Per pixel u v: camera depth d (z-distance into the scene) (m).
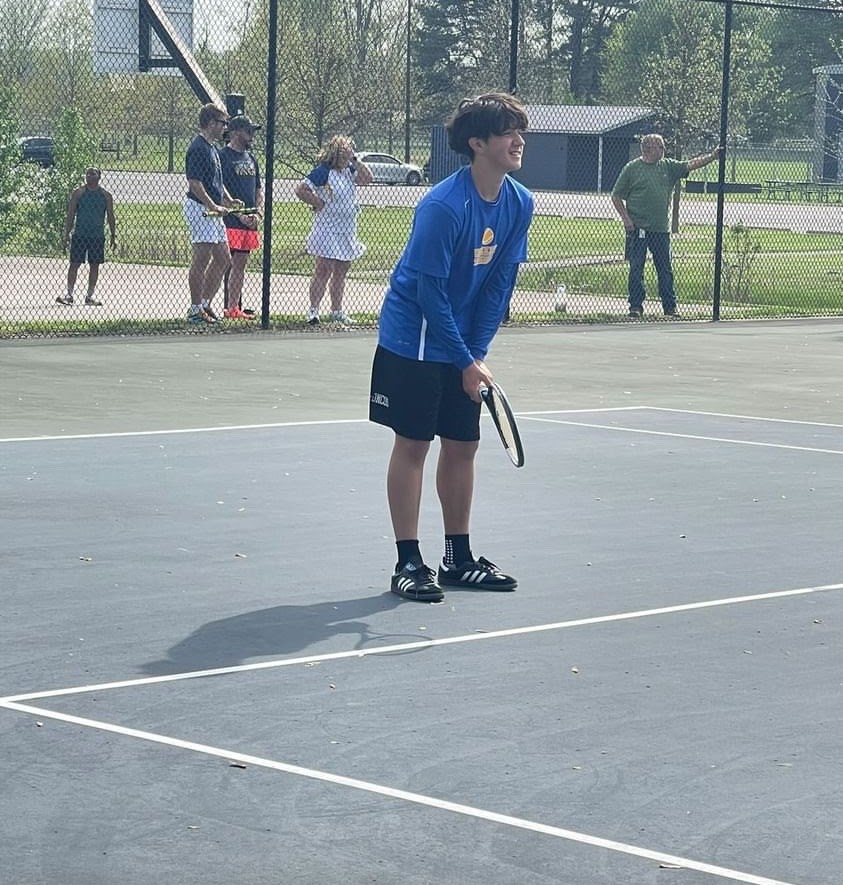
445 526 8.07
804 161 59.28
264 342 18.06
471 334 8.02
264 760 5.48
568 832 4.91
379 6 37.88
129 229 34.16
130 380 14.95
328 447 11.66
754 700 6.25
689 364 17.50
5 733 5.69
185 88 37.12
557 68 71.19
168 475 10.50
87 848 4.73
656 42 61.81
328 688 6.30
